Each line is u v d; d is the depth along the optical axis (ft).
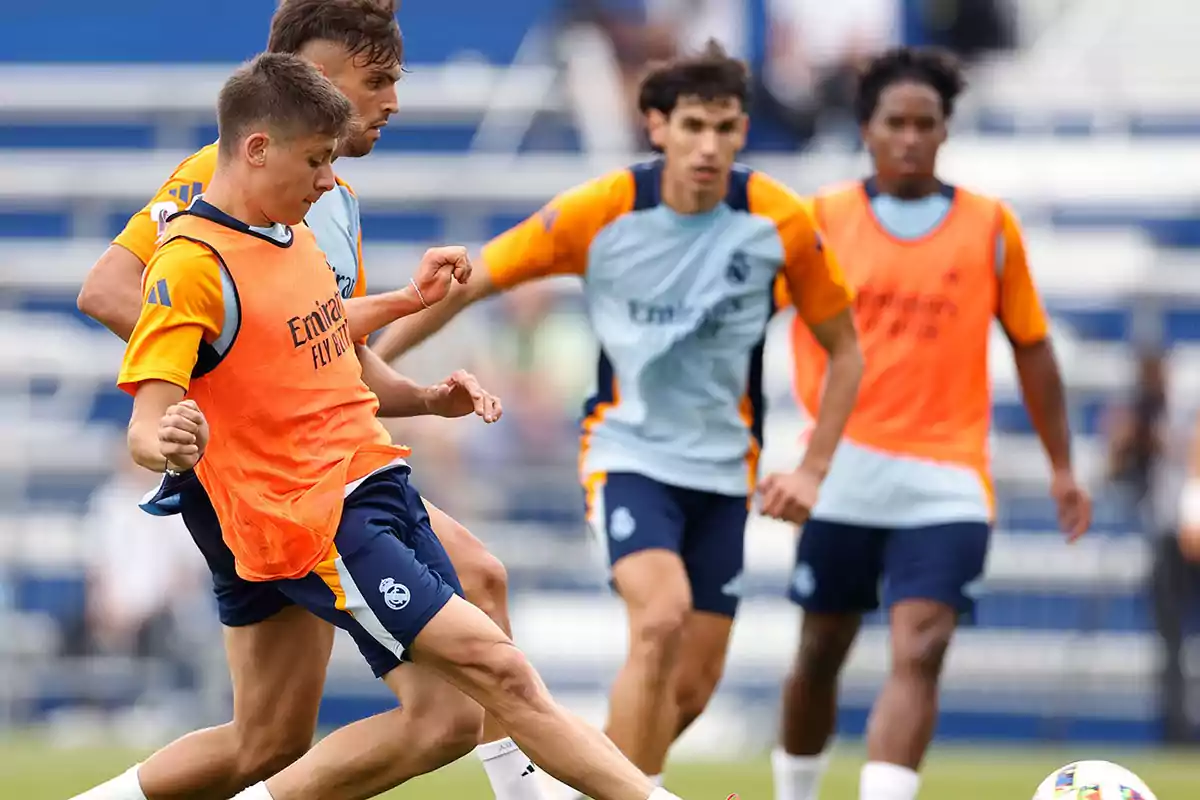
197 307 50.21
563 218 70.69
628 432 71.10
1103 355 172.86
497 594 59.67
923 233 80.48
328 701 151.23
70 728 151.23
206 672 150.71
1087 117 205.98
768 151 198.08
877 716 74.13
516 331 166.20
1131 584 150.82
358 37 55.83
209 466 52.39
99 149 208.44
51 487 161.17
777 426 169.27
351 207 60.13
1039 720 151.02
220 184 51.80
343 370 54.03
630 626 67.51
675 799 51.52
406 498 54.60
